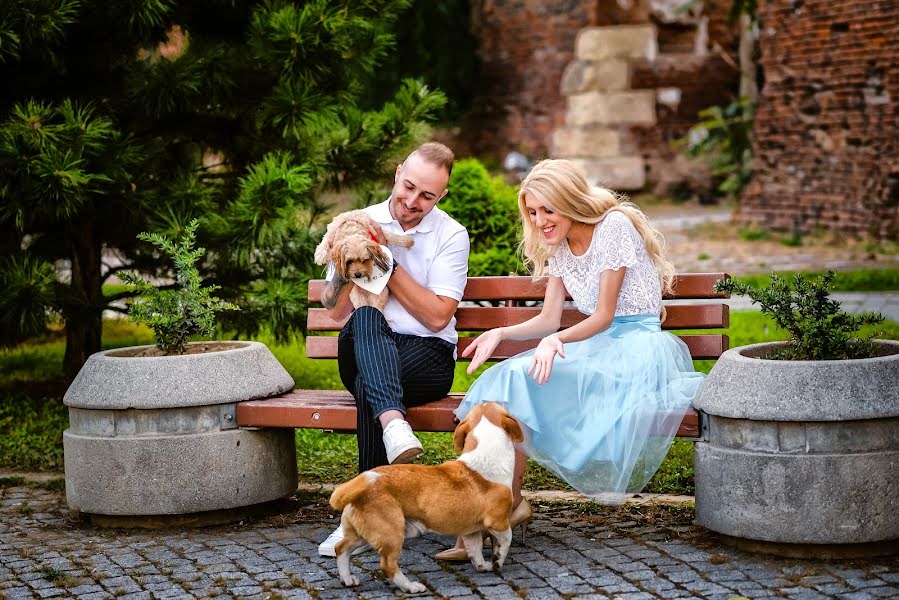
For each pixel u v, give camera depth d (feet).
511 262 25.72
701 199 59.47
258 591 13.01
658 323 14.90
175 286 24.48
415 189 14.94
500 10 65.82
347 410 15.07
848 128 44.65
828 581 12.60
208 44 23.93
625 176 60.13
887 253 41.39
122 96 23.93
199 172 25.64
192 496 15.43
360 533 12.64
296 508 16.75
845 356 14.30
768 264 39.86
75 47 23.86
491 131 67.26
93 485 15.58
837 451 13.07
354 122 24.41
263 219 21.80
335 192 25.43
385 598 12.66
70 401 15.74
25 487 18.57
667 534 14.71
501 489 12.92
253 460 15.74
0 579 13.67
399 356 14.83
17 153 20.24
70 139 20.98
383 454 14.40
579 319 16.06
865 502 13.00
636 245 14.53
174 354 16.61
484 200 26.27
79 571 13.92
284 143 24.57
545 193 14.30
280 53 22.88
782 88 47.26
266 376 16.22
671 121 61.00
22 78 23.57
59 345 32.78
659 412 13.97
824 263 39.68
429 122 25.93
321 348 17.11
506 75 65.98
